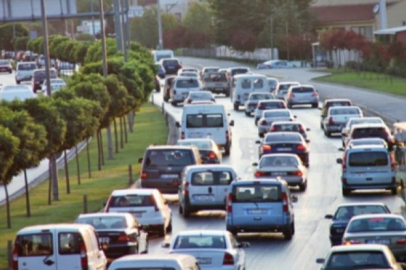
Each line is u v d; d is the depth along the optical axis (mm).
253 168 94125
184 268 32719
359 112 118375
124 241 51500
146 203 62312
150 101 173375
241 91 151875
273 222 60656
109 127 108188
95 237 45500
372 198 76812
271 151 94188
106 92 102062
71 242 43531
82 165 104000
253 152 106688
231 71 189750
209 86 178750
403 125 74125
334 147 109125
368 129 94875
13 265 43625
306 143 101938
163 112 150000
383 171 78062
